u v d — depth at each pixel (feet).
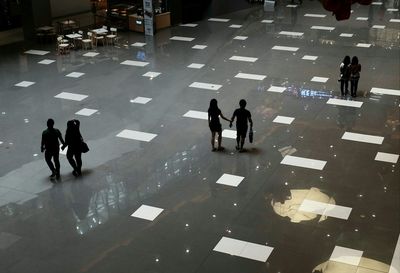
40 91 53.36
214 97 50.08
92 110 48.19
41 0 71.67
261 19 79.66
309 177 36.14
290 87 51.98
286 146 40.47
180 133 43.16
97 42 69.05
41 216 32.73
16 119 46.88
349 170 36.88
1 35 76.02
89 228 31.37
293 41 67.67
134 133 43.37
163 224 31.53
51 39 71.61
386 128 42.98
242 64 59.26
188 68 58.54
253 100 49.08
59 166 36.76
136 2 79.87
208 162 38.47
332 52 62.75
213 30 74.28
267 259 28.17
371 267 27.32
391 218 31.40
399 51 62.34
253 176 36.45
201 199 33.96
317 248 28.89
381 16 79.41
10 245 30.07
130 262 28.32
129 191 35.12
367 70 56.13
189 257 28.55
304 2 89.66
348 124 43.86
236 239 29.89
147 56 63.62
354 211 32.19
